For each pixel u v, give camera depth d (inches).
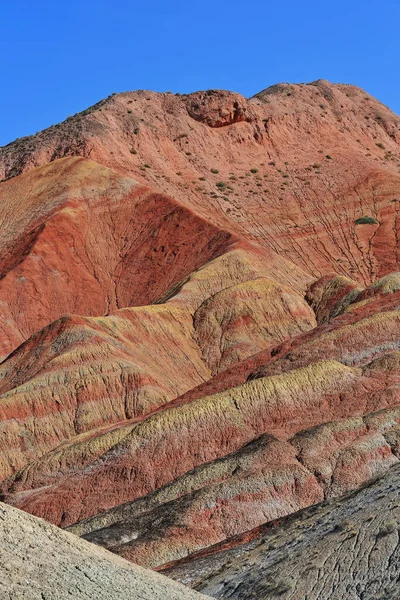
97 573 1386.6
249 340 4916.3
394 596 1585.9
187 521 2460.6
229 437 3093.0
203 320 5044.3
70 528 2699.3
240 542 2294.5
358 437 2743.6
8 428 4052.7
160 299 5472.4
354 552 1801.2
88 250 5826.8
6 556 1293.1
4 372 4542.3
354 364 3646.7
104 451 3319.4
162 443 3097.9
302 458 2672.2
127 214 6087.6
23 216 6136.8
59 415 4158.5
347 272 5935.0
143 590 1416.1
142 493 2989.7
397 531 1807.3
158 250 5807.1
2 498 3250.5
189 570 2135.8
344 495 2389.3
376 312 4008.4
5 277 5497.1
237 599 1824.6
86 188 6215.6
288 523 2279.8
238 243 5620.1
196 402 3206.2
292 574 1813.5
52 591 1258.6
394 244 6112.2
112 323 4763.8
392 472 2388.0
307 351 3715.6
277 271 5590.6
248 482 2573.8
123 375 4320.9
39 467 3331.7
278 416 3132.4
